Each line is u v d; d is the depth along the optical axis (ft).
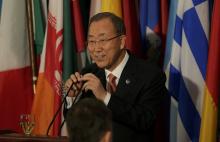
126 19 34.81
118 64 27.12
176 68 33.22
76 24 35.96
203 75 32.42
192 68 32.58
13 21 36.78
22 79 37.06
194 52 32.48
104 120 14.19
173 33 33.81
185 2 32.78
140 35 35.27
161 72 26.63
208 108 31.32
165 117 33.76
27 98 37.29
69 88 25.05
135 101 25.98
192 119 32.65
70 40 35.47
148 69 26.58
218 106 32.48
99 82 24.71
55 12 35.94
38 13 37.73
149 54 34.88
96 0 35.96
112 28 26.35
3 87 36.52
